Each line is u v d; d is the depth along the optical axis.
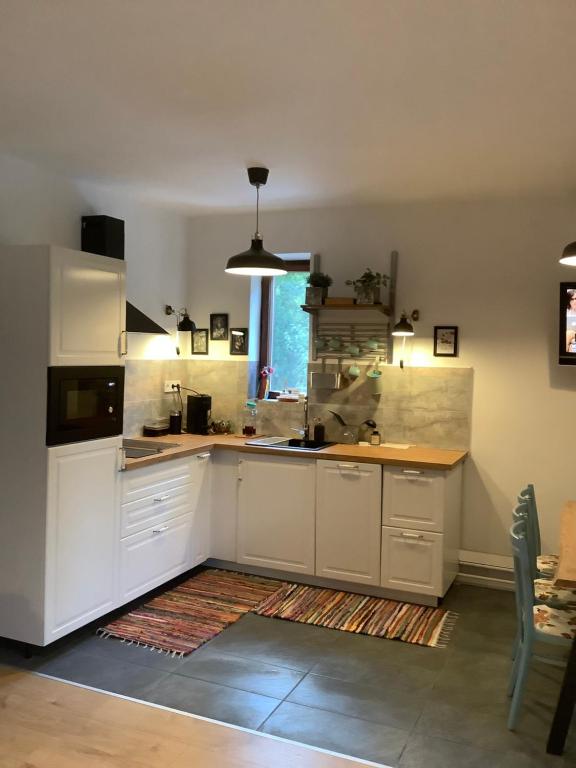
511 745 2.63
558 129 3.01
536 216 4.29
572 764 2.51
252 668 3.24
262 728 2.72
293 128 3.08
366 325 4.73
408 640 3.60
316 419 4.86
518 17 2.01
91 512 3.45
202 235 5.23
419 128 3.04
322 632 3.69
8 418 3.24
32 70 2.49
